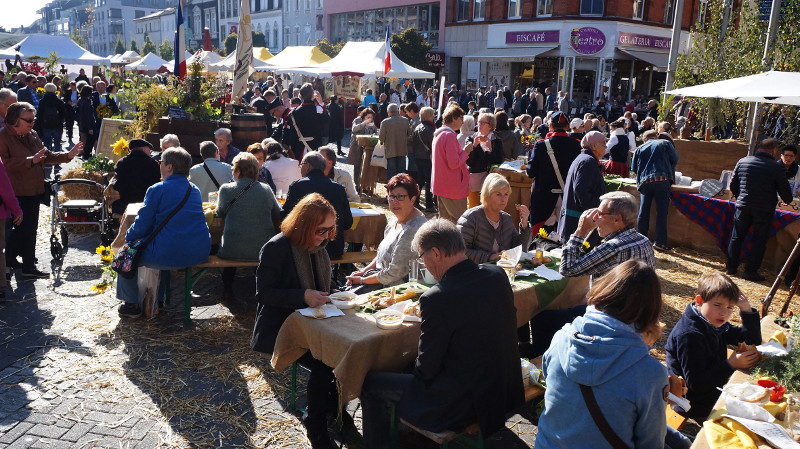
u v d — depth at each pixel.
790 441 2.48
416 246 3.02
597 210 3.89
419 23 39.38
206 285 6.29
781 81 6.87
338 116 16.19
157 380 4.31
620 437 2.25
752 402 2.82
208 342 4.94
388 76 19.95
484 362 2.87
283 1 60.06
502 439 3.78
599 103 26.55
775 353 3.33
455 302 2.86
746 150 10.02
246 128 9.27
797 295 6.79
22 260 6.31
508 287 3.02
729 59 11.80
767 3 11.56
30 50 26.66
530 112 26.06
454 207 7.31
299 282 3.75
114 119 10.27
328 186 5.46
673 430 2.96
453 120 7.19
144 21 103.62
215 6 76.94
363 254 6.09
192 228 5.11
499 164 9.33
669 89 13.40
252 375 4.43
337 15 47.16
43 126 13.20
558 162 6.84
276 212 5.59
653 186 8.14
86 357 4.61
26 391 4.11
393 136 10.13
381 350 3.32
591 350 2.27
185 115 9.55
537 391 3.50
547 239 5.50
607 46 30.12
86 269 6.60
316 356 3.44
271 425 3.84
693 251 8.38
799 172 8.07
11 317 5.27
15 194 5.95
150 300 5.29
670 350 3.62
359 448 3.61
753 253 7.20
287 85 32.78
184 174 5.21
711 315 3.48
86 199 8.13
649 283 2.29
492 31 33.81
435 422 2.98
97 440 3.61
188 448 3.58
